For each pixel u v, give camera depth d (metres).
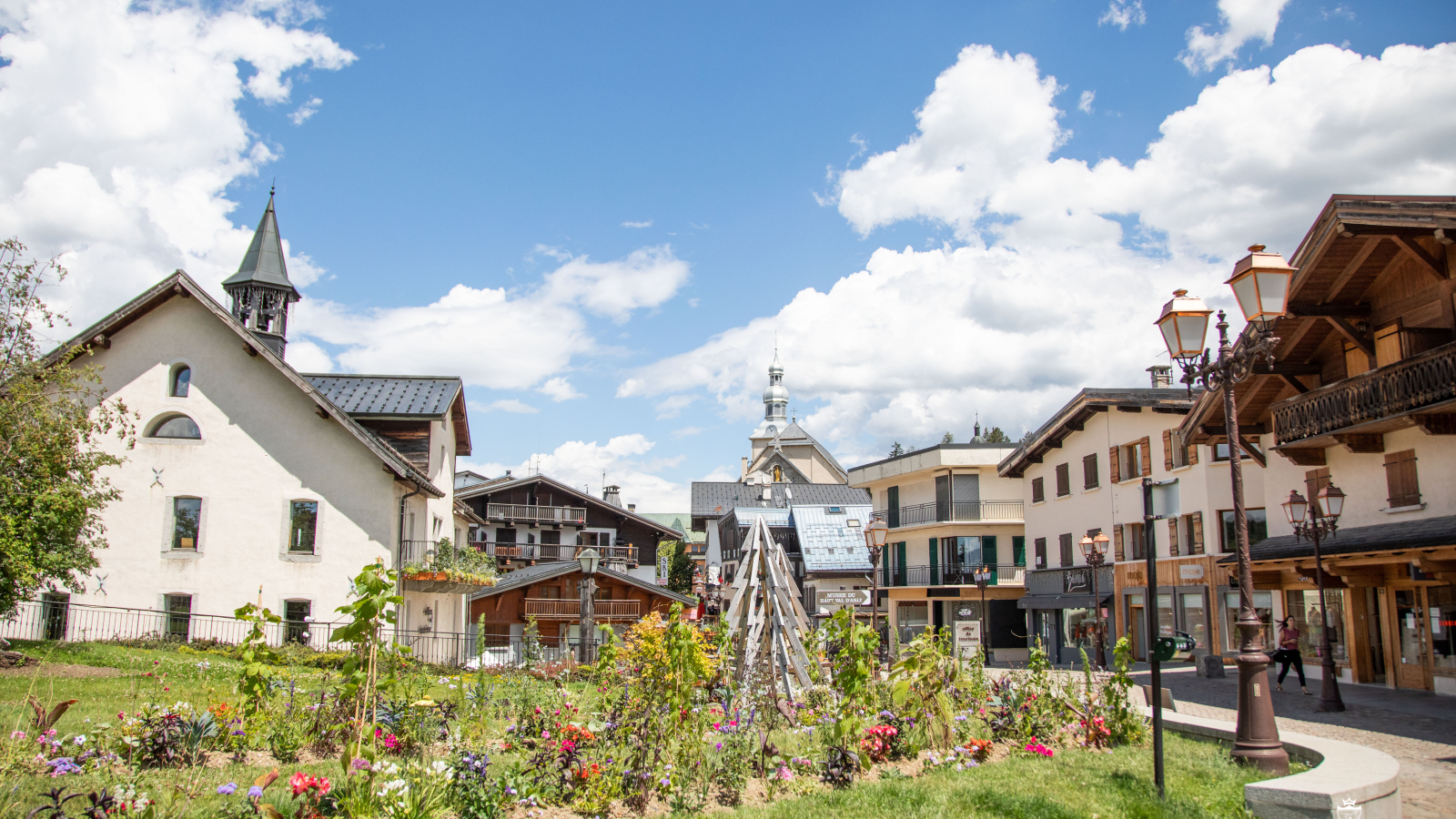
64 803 6.46
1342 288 18.02
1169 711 13.37
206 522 25.08
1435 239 15.92
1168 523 30.33
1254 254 9.62
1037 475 40.00
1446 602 17.88
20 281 17.02
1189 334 9.73
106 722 10.18
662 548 80.44
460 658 29.42
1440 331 16.67
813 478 102.25
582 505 54.41
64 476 17.67
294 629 24.84
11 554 16.36
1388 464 18.69
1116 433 33.53
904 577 47.34
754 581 13.57
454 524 37.53
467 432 35.84
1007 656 41.91
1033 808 7.55
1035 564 39.97
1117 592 32.78
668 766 8.39
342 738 9.45
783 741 10.60
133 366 25.62
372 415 29.47
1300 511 16.09
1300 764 9.11
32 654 17.25
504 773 7.87
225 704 9.64
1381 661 19.84
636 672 10.80
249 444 25.58
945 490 44.97
